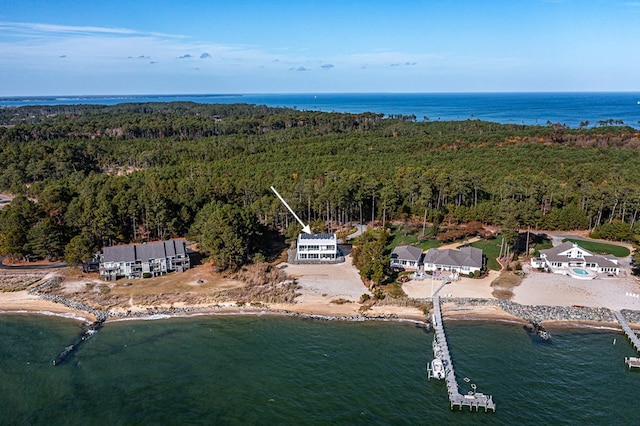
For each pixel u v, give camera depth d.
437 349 68.75
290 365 66.56
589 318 79.00
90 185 140.38
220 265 101.38
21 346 72.38
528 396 59.12
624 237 117.19
